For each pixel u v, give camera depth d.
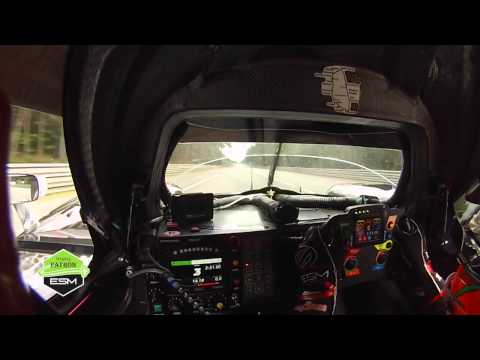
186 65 1.33
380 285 1.93
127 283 1.44
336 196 2.20
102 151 1.28
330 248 1.64
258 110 1.43
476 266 1.73
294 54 1.44
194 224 1.59
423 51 1.40
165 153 1.54
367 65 1.54
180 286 1.30
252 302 1.55
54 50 1.25
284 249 1.60
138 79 1.30
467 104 1.67
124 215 1.44
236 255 1.50
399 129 1.73
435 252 1.87
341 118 1.54
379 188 2.24
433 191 1.81
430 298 1.68
